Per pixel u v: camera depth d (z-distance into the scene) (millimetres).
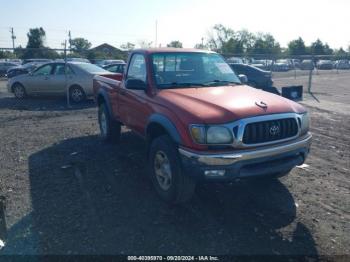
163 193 4395
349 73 40688
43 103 13062
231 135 3748
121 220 3984
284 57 22688
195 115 3871
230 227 3865
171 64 5320
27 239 3576
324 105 13508
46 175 5359
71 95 13242
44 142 7332
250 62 42094
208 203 4445
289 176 5410
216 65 5738
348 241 3619
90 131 8375
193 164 3773
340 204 4461
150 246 3492
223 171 3729
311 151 6836
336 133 8445
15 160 6090
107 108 6777
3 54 51469
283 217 4105
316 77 32875
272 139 3980
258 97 4434
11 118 10039
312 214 4180
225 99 4238
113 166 5766
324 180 5273
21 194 4645
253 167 3875
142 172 5496
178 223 3936
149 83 5012
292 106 4375
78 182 5082
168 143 4180
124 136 7762
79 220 3967
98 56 41375
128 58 5961
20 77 14109
